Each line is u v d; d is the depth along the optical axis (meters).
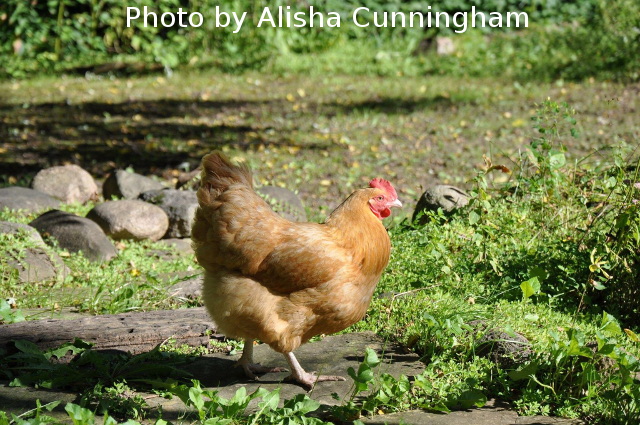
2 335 7.58
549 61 27.50
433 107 23.25
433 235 9.95
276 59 29.48
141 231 12.55
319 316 6.79
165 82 27.05
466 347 7.33
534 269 8.12
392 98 24.55
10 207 12.98
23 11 28.59
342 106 23.70
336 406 6.42
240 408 6.01
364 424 6.25
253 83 26.89
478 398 6.41
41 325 7.90
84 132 21.14
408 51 29.89
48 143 20.06
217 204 6.77
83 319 8.20
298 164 18.17
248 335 6.86
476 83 26.09
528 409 6.46
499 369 6.90
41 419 5.84
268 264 6.63
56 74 28.25
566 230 10.29
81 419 5.45
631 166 10.15
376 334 8.21
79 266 11.07
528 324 7.71
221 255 6.72
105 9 30.45
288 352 6.97
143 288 9.60
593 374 6.36
